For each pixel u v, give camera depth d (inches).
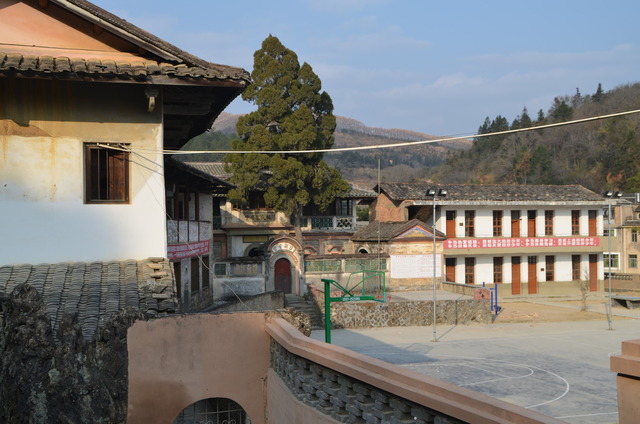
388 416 233.3
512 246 1759.4
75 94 440.8
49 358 349.4
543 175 3747.5
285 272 1533.0
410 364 927.7
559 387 779.4
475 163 4670.3
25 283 392.5
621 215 2333.9
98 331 357.4
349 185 1781.5
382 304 1323.8
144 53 460.1
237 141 1569.9
